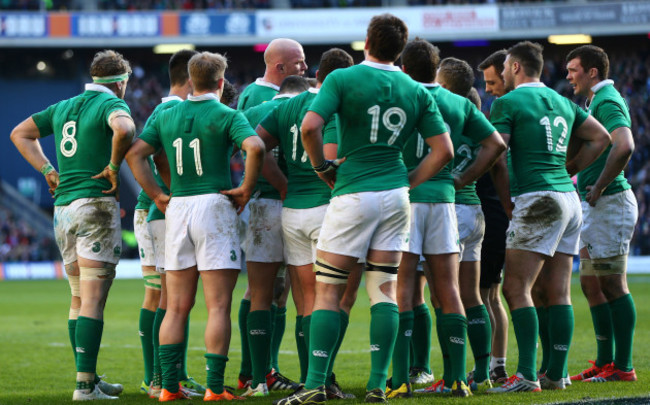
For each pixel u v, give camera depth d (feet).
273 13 419.13
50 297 249.75
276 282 75.72
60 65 452.35
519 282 67.21
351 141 58.90
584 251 77.20
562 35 407.64
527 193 67.67
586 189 75.66
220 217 62.90
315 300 60.13
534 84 70.18
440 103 64.90
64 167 68.23
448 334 63.21
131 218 407.23
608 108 74.84
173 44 424.05
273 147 67.87
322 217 64.75
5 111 448.65
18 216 426.10
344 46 447.42
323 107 57.62
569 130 69.72
